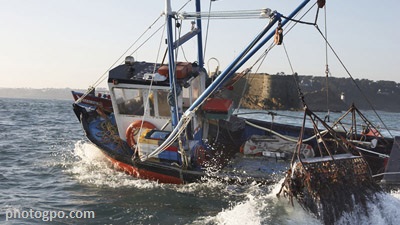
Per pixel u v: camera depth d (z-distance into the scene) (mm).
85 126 11656
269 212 7500
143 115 10781
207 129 11969
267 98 75562
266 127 13031
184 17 9602
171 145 9977
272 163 10883
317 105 92250
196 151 10367
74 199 8938
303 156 11211
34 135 19938
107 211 8195
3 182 10281
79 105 12328
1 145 16062
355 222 7152
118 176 10688
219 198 8945
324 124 8203
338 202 7312
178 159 10016
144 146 10117
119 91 10703
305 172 7391
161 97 10406
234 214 7637
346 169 7766
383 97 137125
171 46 9781
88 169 11547
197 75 11320
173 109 10023
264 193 8992
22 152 14594
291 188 7562
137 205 8547
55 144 16938
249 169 10297
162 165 9945
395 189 8797
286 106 76812
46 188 9789
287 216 7324
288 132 12766
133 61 11336
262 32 8836
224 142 12508
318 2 8688
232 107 11352
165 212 8141
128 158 10352
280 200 7973
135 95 10641
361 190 7672
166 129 10602
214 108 10820
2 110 39000
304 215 7324
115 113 10984
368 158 10508
